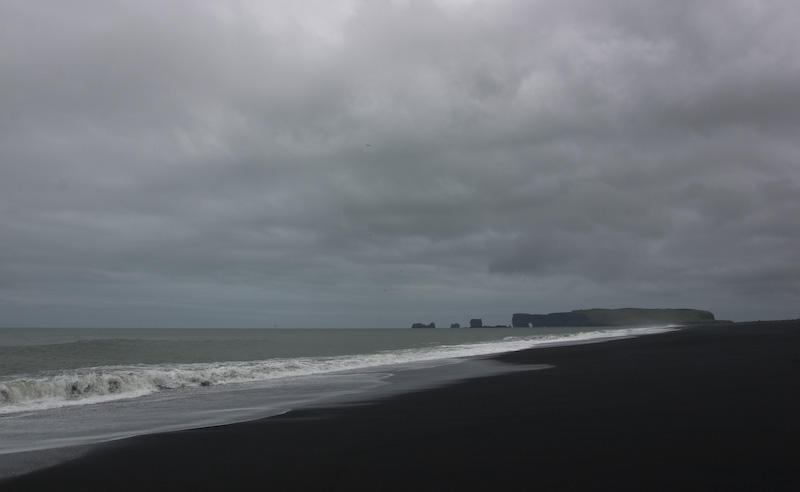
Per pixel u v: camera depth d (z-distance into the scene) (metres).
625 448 7.50
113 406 13.43
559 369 20.78
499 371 21.03
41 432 10.18
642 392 13.08
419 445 8.28
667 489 5.75
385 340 70.38
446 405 12.43
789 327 67.88
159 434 9.64
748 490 5.66
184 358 33.16
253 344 53.62
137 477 6.94
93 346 41.53
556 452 7.45
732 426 8.67
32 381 14.27
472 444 8.20
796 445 7.42
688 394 12.32
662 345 34.16
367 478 6.59
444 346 44.91
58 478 6.96
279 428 10.04
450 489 6.03
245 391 16.14
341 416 11.29
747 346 30.09
